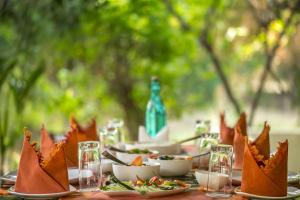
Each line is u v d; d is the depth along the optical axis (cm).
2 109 540
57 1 585
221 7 669
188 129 766
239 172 228
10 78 504
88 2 599
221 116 277
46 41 637
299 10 598
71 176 220
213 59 667
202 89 771
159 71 711
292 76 644
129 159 244
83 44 672
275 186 188
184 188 196
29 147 196
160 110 320
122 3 639
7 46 613
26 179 193
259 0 638
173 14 693
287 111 663
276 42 609
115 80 712
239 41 685
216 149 196
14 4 593
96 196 192
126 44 689
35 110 700
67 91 719
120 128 308
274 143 355
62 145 195
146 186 195
